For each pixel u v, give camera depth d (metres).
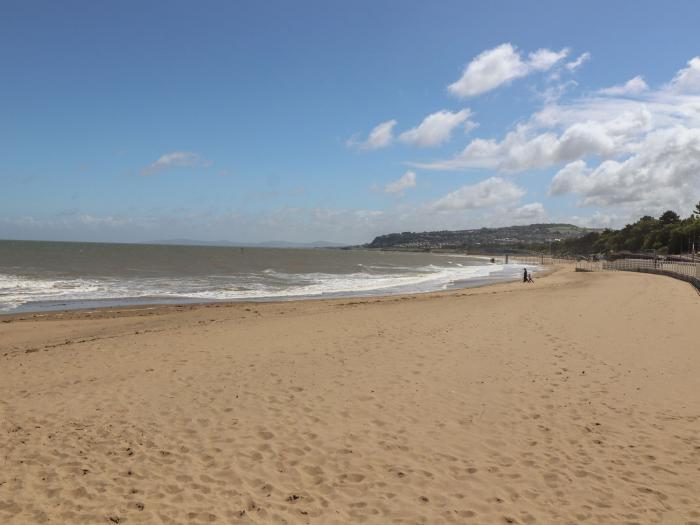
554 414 7.43
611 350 11.68
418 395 8.19
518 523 4.57
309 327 15.22
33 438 6.28
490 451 6.13
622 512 4.80
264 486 5.17
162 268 53.47
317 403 7.73
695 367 10.17
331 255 140.75
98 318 19.17
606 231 174.00
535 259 146.25
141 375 9.31
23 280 35.19
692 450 6.23
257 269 57.88
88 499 4.83
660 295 26.11
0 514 4.52
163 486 5.12
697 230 102.19
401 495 5.04
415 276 54.91
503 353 11.23
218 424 6.84
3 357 11.06
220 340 12.92
